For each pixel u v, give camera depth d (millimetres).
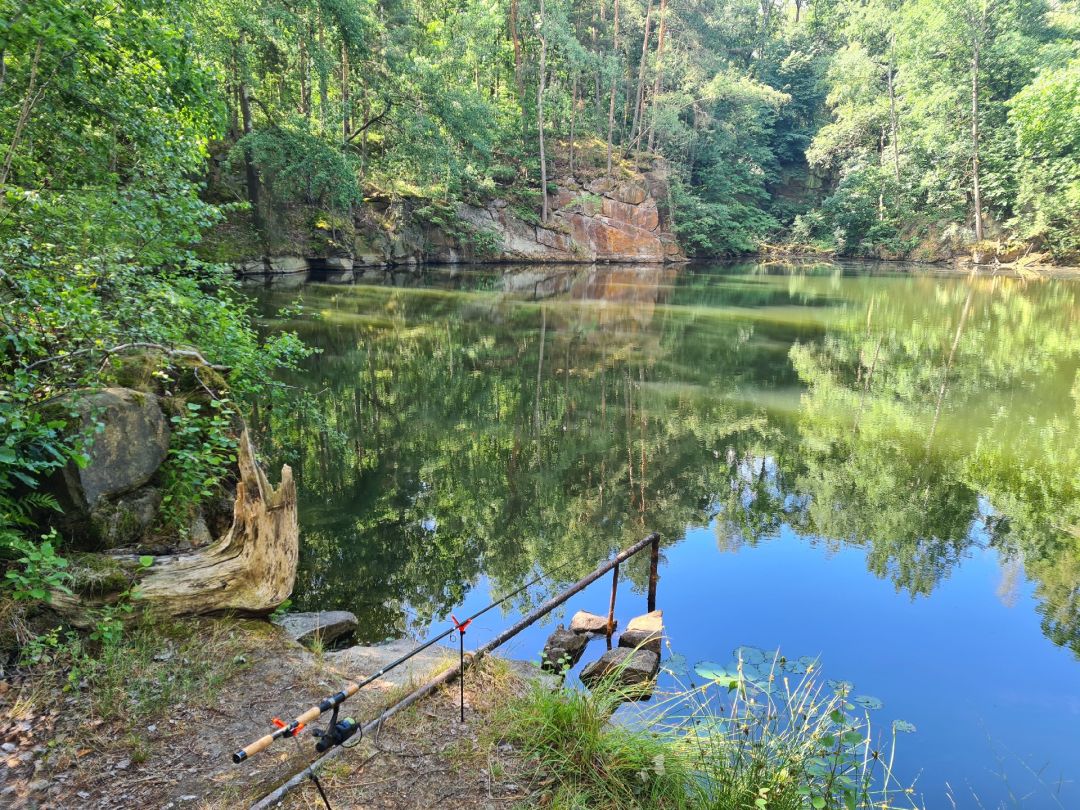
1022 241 37562
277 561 4125
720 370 13664
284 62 22078
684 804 2797
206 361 5379
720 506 7309
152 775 2734
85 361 4461
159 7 6633
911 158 42062
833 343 16672
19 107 5824
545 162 38406
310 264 26703
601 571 4621
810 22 56500
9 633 3293
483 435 9461
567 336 16766
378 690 3514
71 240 5230
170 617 3787
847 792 2793
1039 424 10156
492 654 4379
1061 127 32156
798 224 46312
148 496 4203
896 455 8828
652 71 42031
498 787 2828
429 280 27109
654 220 40562
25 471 3787
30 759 2738
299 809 2613
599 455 8789
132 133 6461
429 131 26188
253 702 3279
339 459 8312
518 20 38188
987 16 37312
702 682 4121
